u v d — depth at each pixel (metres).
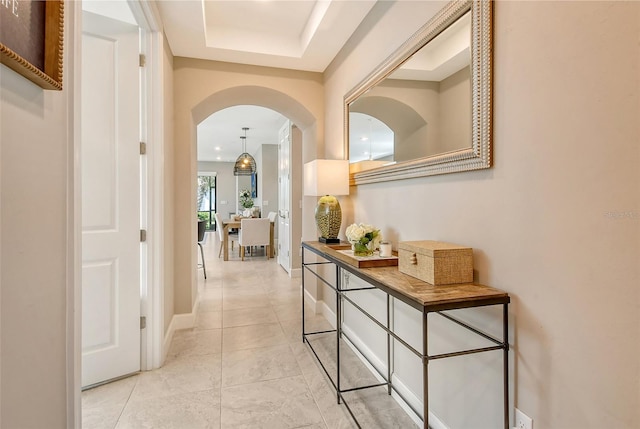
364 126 2.38
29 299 0.77
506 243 1.20
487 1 1.25
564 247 1.00
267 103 3.63
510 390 1.19
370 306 2.35
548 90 1.04
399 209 1.96
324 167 2.56
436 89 1.58
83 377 2.02
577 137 0.95
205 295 4.05
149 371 2.25
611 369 0.88
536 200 1.08
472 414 1.39
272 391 2.02
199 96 3.04
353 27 2.52
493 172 1.26
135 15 2.07
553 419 1.04
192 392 2.00
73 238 0.96
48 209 0.85
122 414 1.78
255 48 2.93
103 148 2.06
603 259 0.89
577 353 0.96
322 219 2.68
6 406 0.69
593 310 0.92
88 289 2.03
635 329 0.83
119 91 2.10
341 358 2.44
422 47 1.70
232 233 10.55
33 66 0.71
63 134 0.92
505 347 1.17
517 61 1.15
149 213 2.27
